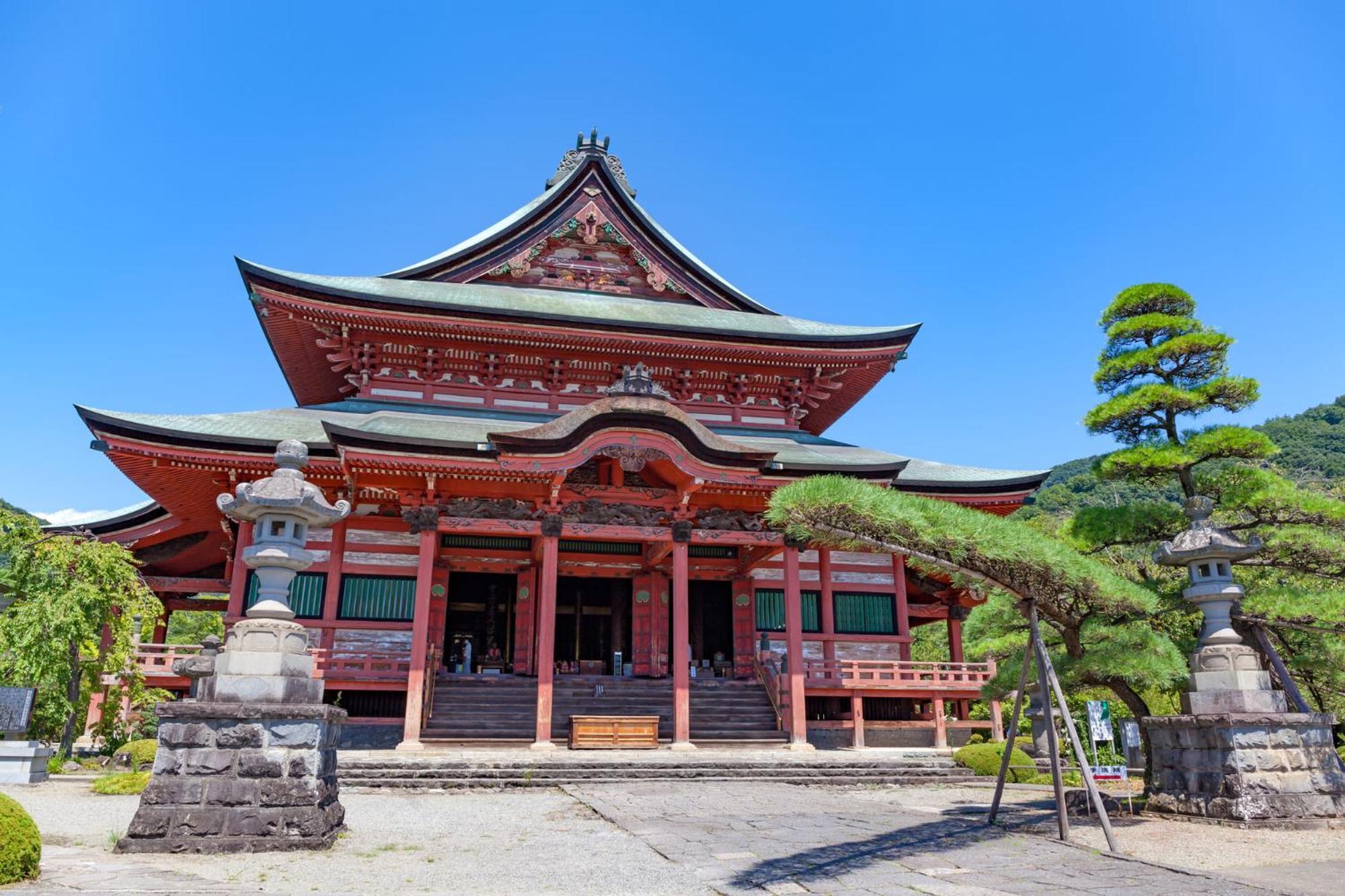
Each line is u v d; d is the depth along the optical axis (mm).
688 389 38719
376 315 33438
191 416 30422
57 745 28922
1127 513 22297
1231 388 23359
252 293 32656
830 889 10758
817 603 35125
